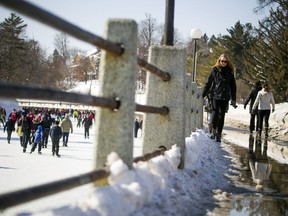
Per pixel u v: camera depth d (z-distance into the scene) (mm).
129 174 2709
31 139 20156
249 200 3893
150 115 4566
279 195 4188
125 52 2898
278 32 30094
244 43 60156
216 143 9328
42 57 93875
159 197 3016
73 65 126062
